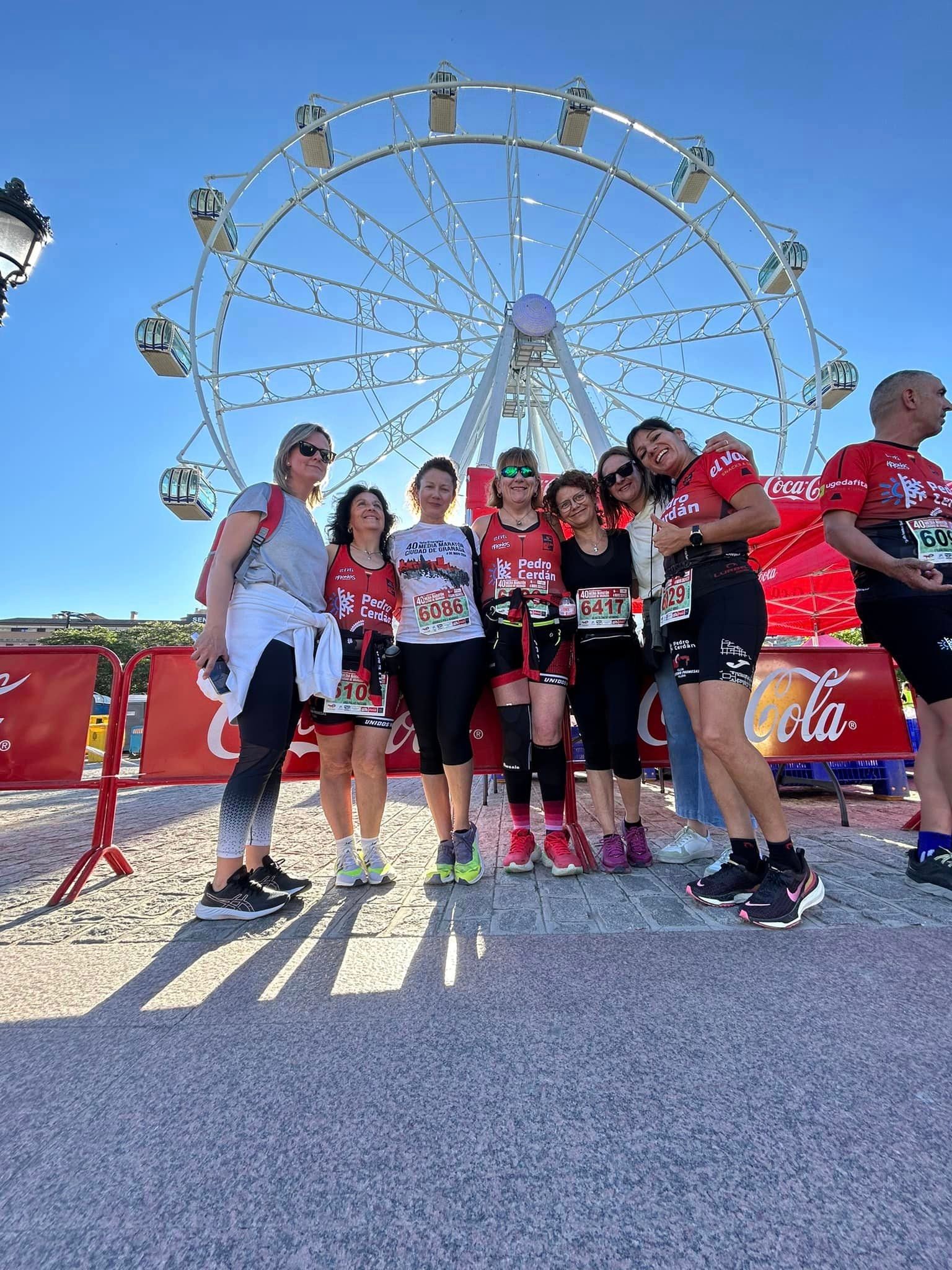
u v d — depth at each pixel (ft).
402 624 8.62
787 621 32.14
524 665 8.37
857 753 11.53
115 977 5.29
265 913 6.89
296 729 7.91
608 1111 3.31
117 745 9.41
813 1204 2.65
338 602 8.36
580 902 7.02
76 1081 3.73
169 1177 2.92
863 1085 3.48
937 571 7.12
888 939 5.66
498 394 36.52
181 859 10.32
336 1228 2.60
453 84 36.65
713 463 7.32
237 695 6.98
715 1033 4.07
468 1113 3.33
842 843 9.89
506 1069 3.73
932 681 7.32
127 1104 3.48
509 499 9.14
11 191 13.74
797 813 13.15
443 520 9.25
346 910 7.06
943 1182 2.75
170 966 5.53
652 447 8.19
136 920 6.93
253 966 5.47
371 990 4.88
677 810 9.45
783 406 42.86
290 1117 3.34
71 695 9.43
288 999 4.78
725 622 6.78
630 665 8.98
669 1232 2.53
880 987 4.67
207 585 7.48
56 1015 4.60
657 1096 3.43
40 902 7.77
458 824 8.14
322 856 10.23
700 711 6.97
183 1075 3.76
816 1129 3.12
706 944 5.65
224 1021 4.44
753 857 6.98
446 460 9.34
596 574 8.95
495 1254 2.45
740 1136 3.09
